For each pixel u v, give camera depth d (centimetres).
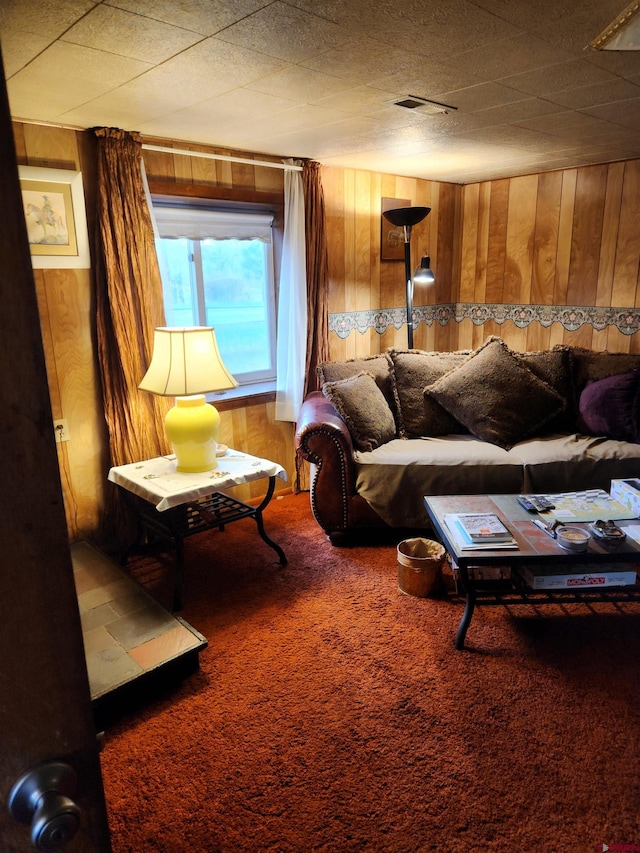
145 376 270
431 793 160
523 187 424
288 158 345
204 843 147
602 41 171
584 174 388
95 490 296
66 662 53
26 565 49
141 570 289
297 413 369
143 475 267
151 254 286
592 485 304
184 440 264
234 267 357
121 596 234
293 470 396
